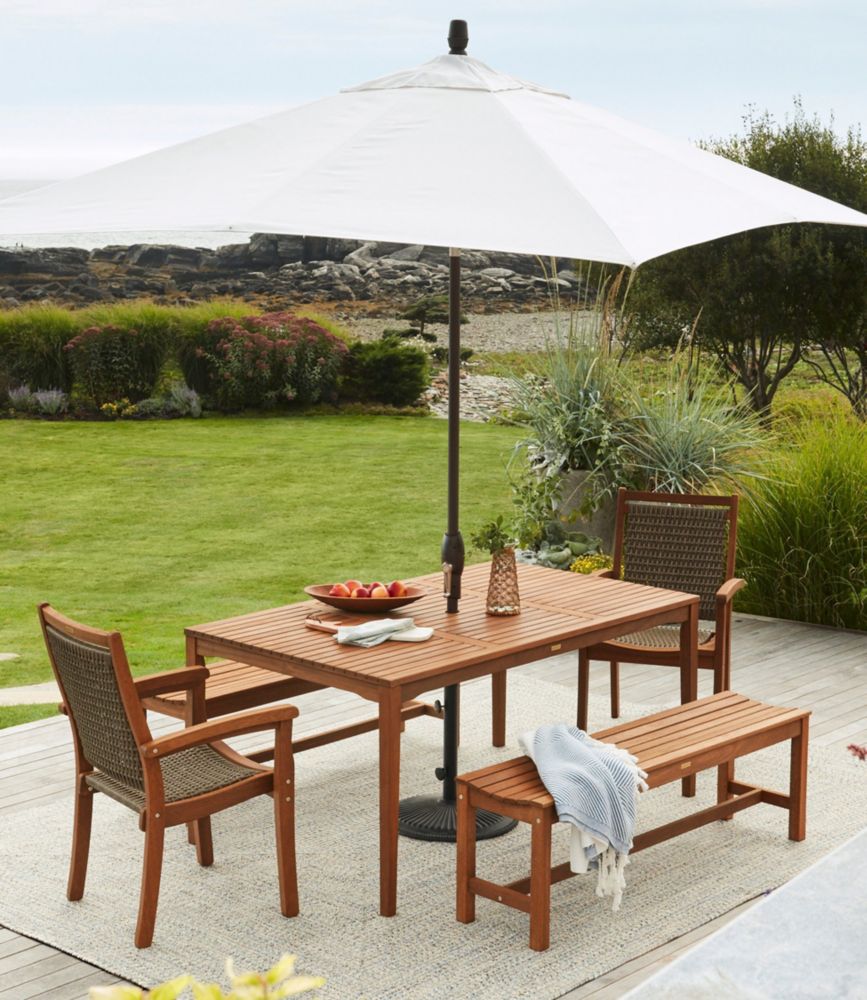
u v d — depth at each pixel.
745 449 8.06
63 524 12.11
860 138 12.17
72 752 5.14
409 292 27.20
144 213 3.10
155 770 3.43
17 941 3.59
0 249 27.75
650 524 5.64
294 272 28.28
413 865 4.12
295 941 3.57
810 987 1.53
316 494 13.30
